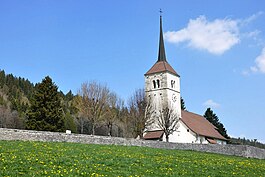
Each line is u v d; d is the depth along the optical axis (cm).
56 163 2320
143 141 4950
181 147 5284
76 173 2056
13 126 9288
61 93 13538
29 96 14150
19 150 2786
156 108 8950
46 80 6850
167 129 8088
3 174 1858
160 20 10094
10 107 11162
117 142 4650
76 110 10544
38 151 2825
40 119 6594
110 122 8844
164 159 3148
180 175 2389
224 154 5134
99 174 2097
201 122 9981
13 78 15062
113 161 2645
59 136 4100
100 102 8725
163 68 9356
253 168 3128
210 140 9288
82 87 8931
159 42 9925
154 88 9319
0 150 2680
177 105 9356
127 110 8612
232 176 2562
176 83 9512
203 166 2920
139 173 2283
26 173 1961
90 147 3600
